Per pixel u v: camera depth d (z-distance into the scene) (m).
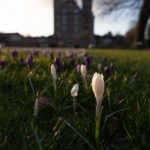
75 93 0.25
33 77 0.48
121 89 0.43
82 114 0.29
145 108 0.29
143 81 0.55
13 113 0.27
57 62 0.50
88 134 0.24
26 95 0.35
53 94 0.37
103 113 0.31
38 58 0.99
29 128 0.24
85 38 11.11
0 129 0.24
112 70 0.66
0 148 0.20
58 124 0.26
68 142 0.23
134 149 0.20
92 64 0.87
